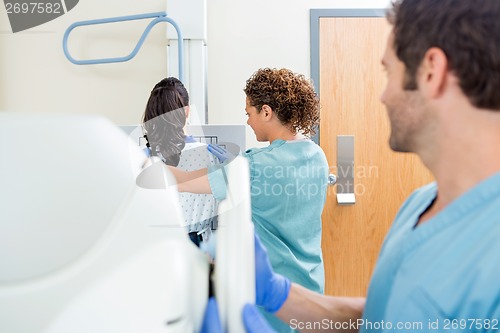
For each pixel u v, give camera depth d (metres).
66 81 2.04
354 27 2.01
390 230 0.56
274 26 2.04
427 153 0.42
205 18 1.95
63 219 0.27
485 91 0.36
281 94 1.06
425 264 0.44
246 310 0.33
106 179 0.28
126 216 0.28
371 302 0.51
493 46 0.35
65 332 0.27
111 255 0.28
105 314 0.28
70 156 0.28
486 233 0.40
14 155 0.27
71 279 0.27
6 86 2.03
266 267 0.52
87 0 2.03
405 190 1.95
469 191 0.41
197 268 0.34
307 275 1.00
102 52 2.04
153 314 0.28
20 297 0.27
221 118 2.05
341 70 2.01
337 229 1.95
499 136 0.39
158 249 0.29
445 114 0.39
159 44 2.02
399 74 0.41
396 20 0.41
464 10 0.36
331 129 2.00
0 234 0.27
